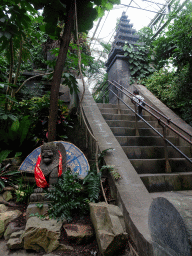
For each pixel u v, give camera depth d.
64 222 2.66
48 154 3.11
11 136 4.27
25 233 2.37
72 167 3.47
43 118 4.72
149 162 4.02
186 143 4.89
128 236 2.34
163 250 1.42
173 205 1.29
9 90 4.55
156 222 1.53
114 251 2.16
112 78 9.88
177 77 6.38
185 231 1.15
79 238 2.38
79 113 5.62
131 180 3.01
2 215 2.86
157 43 8.86
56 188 2.90
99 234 2.18
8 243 2.42
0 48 3.81
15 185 3.56
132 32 10.35
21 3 3.46
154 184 3.46
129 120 6.02
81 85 7.13
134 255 2.10
